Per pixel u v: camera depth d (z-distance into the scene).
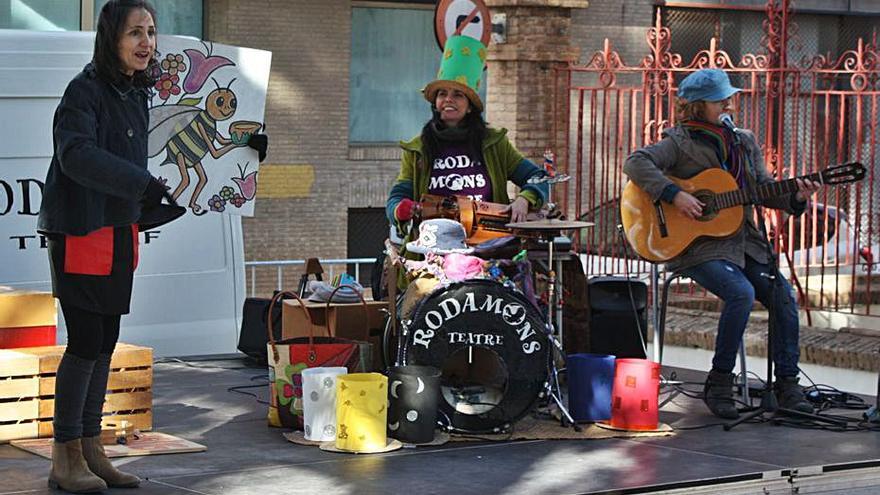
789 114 18.34
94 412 6.24
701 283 8.26
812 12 23.44
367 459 6.93
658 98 12.52
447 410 7.43
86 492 6.12
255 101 8.96
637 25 22.44
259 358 9.54
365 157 20.41
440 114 8.29
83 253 5.97
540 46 13.66
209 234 9.91
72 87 5.95
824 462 7.07
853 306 11.89
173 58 8.77
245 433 7.45
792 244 12.09
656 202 8.27
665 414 8.22
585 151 20.48
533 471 6.76
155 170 8.77
